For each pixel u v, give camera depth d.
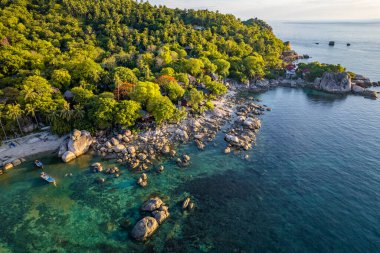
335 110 123.81
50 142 86.19
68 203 60.97
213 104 123.31
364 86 160.50
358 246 49.44
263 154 83.06
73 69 112.56
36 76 95.88
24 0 186.00
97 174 71.88
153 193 64.31
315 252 48.31
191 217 56.47
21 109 84.88
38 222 55.38
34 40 146.38
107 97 94.44
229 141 90.19
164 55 152.12
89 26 177.00
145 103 100.69
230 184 68.06
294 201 61.66
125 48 166.62
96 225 54.44
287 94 152.00
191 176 71.38
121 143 86.94
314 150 85.44
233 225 54.50
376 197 62.75
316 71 166.25
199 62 145.00
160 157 80.75
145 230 50.72
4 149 81.25
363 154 82.44
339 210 58.69
